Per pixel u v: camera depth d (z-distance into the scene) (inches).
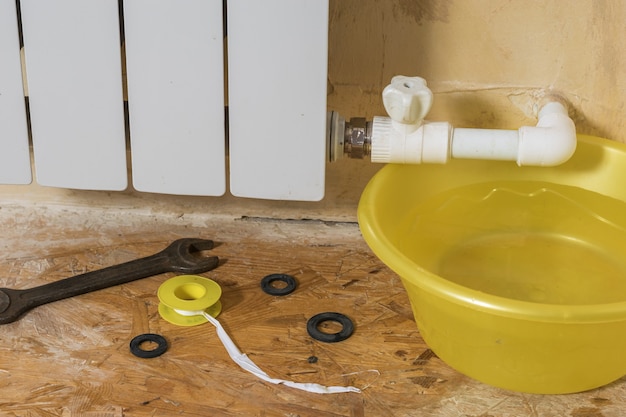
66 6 38.9
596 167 43.8
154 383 36.5
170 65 39.7
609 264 42.5
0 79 40.9
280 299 42.6
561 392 35.6
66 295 41.9
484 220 44.9
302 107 39.9
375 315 41.6
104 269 43.7
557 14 43.7
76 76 40.5
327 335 39.6
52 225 49.0
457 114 46.8
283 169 41.6
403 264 33.6
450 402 35.8
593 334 32.1
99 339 39.2
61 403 35.2
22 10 39.2
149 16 38.6
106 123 41.6
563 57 44.7
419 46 45.0
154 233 48.6
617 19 43.2
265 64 39.1
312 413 35.1
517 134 40.2
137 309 41.4
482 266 42.3
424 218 43.6
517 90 45.8
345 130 41.2
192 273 44.3
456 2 43.8
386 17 44.4
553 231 44.9
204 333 39.9
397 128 39.8
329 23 44.8
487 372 35.4
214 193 43.0
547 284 41.0
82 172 43.1
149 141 41.7
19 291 41.6
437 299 33.7
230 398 35.8
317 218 50.0
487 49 44.9
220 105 40.5
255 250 47.1
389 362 38.2
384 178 40.3
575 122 46.4
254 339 39.6
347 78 46.1
